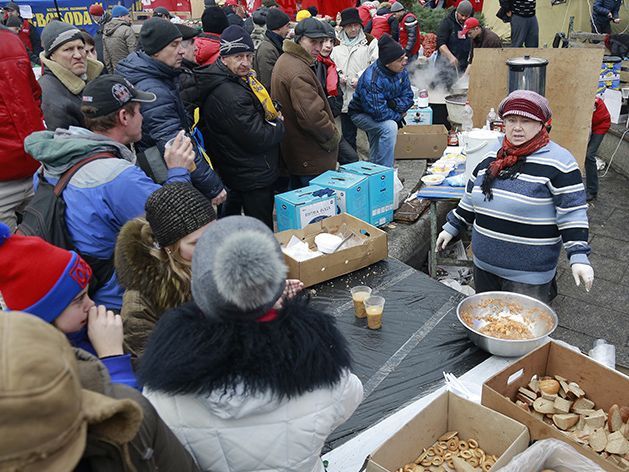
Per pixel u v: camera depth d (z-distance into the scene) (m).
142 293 1.62
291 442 1.13
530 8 7.57
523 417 1.64
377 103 4.86
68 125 3.16
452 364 2.10
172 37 2.87
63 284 1.32
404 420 1.83
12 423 0.65
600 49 4.33
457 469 1.59
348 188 3.59
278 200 3.48
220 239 1.06
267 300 1.05
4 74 2.99
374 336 2.30
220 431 1.11
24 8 9.74
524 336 2.16
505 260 2.70
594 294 4.16
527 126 2.49
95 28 10.59
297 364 1.04
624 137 6.28
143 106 2.87
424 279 2.75
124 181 1.93
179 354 1.04
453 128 5.96
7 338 0.69
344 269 2.81
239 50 3.28
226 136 3.50
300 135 4.00
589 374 1.81
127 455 0.86
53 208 1.95
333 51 5.97
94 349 1.43
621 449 1.56
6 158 3.12
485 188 2.67
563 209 2.49
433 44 7.58
